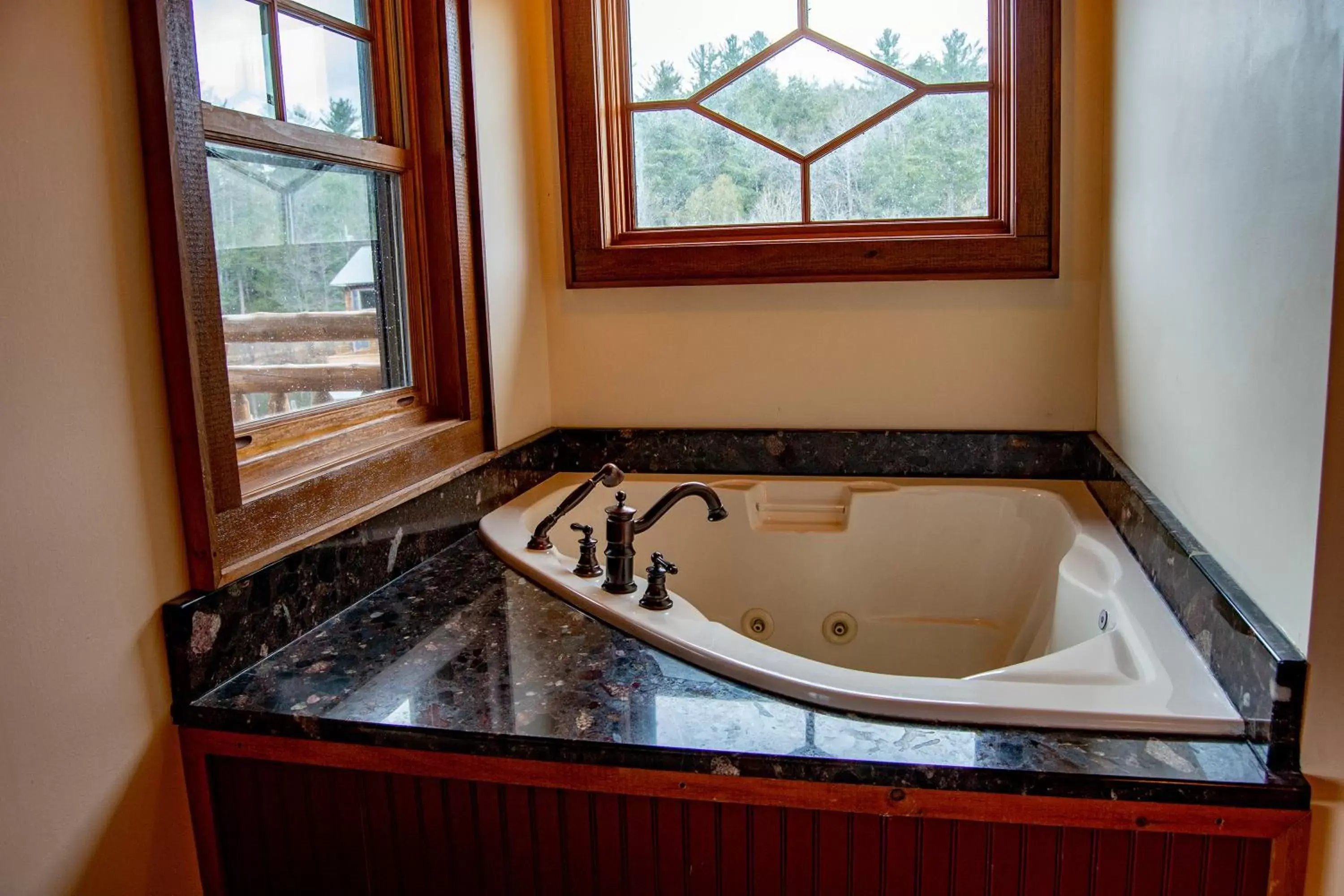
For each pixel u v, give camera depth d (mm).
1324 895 942
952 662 2057
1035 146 2000
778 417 2229
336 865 1161
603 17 2195
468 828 1109
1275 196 1005
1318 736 923
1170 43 1461
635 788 1036
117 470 1053
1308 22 917
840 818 1009
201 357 1119
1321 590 901
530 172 2191
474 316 1854
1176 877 961
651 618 1354
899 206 2172
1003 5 2033
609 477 1533
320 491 1364
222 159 1248
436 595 1509
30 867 965
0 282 914
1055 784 950
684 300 2227
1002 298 2092
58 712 991
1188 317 1349
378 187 1662
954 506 2074
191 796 1182
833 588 2127
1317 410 897
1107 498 1818
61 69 971
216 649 1172
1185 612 1257
